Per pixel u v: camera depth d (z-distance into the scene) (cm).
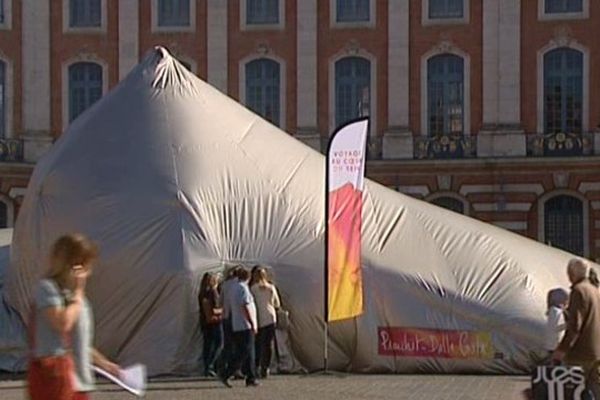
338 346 3481
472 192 6800
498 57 6831
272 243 3475
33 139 6944
